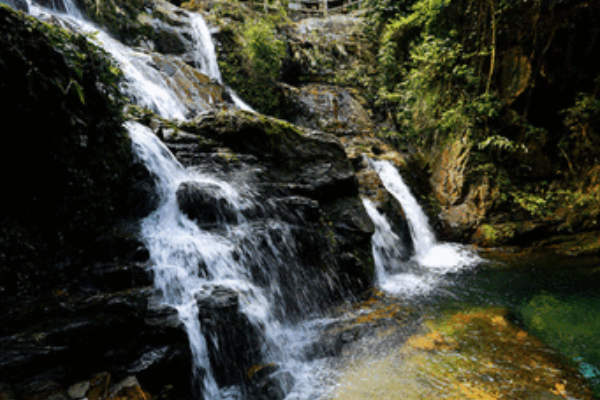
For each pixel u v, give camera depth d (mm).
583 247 7656
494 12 8672
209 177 4934
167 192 4457
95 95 3621
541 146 9156
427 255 8125
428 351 4062
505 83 9195
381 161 9305
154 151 4617
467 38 9531
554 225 8414
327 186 6078
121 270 3215
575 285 5926
